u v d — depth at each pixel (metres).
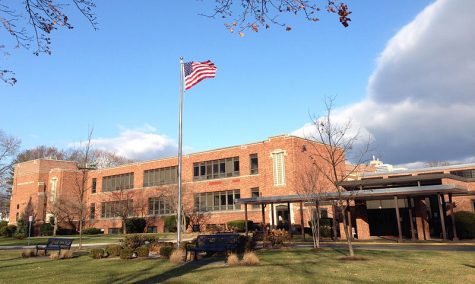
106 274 13.34
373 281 10.62
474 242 24.02
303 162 41.25
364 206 31.28
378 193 26.73
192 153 49.59
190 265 15.13
